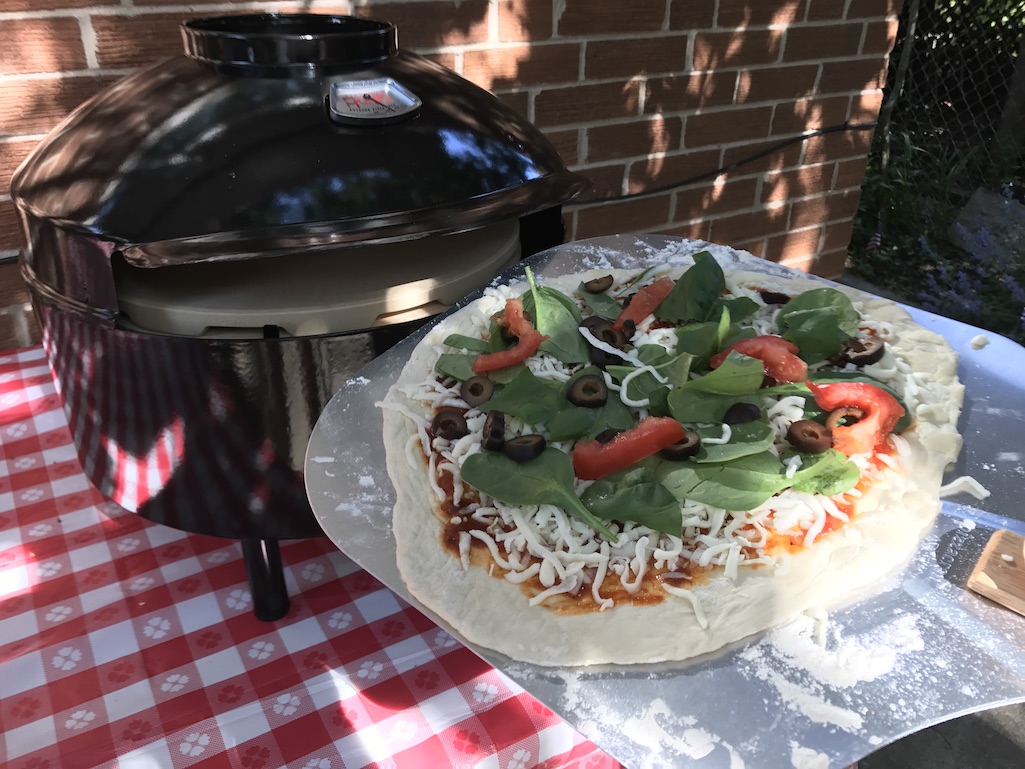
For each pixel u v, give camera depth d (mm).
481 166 1015
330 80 1007
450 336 1167
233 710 913
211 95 975
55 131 1104
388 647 1011
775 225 2807
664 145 2385
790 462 985
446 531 935
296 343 918
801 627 816
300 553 1185
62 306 953
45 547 1147
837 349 1182
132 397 956
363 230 888
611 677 763
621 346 1178
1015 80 4508
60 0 1490
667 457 979
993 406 1145
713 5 2256
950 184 4523
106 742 869
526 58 2033
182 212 875
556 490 924
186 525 1027
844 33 2586
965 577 874
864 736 697
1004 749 1909
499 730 903
